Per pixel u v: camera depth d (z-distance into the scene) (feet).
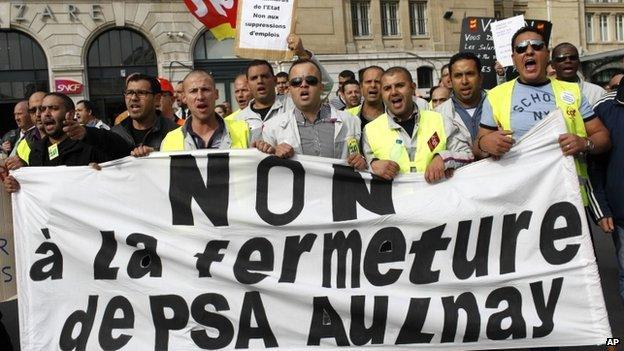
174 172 13.20
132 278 13.05
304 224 12.90
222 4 23.16
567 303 12.10
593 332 11.99
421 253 12.61
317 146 13.53
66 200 13.32
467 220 12.49
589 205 13.84
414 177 12.76
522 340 12.19
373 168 12.80
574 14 100.22
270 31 19.08
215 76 75.61
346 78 25.95
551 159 12.21
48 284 13.24
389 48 83.46
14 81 69.87
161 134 15.98
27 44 69.87
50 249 13.33
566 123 12.50
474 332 12.33
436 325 12.39
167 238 13.11
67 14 69.82
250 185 13.09
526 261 12.28
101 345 12.93
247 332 12.77
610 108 13.48
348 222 12.82
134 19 71.77
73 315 13.14
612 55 76.43
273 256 12.95
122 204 13.25
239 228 13.03
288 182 13.04
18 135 29.27
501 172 12.44
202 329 12.85
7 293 14.14
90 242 13.23
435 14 85.56
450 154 12.59
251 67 17.35
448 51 85.76
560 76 18.28
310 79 13.24
